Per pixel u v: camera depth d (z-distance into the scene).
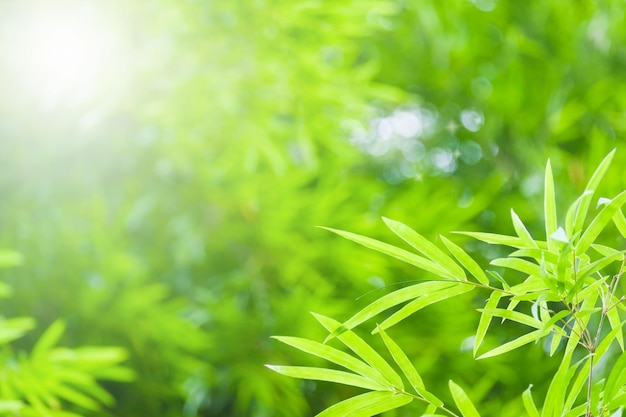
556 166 3.22
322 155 3.91
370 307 1.38
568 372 1.36
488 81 3.84
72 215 3.66
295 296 3.30
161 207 3.75
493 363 3.12
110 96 3.38
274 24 3.39
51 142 3.59
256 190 3.62
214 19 3.38
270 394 3.33
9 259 2.28
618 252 1.32
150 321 3.35
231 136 3.56
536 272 1.36
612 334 1.34
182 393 3.48
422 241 1.38
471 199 3.64
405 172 4.03
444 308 3.21
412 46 4.04
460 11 3.82
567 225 1.34
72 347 3.41
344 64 3.89
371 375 1.39
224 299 3.46
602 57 3.43
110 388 3.56
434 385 3.08
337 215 3.53
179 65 3.43
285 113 3.65
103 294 3.33
